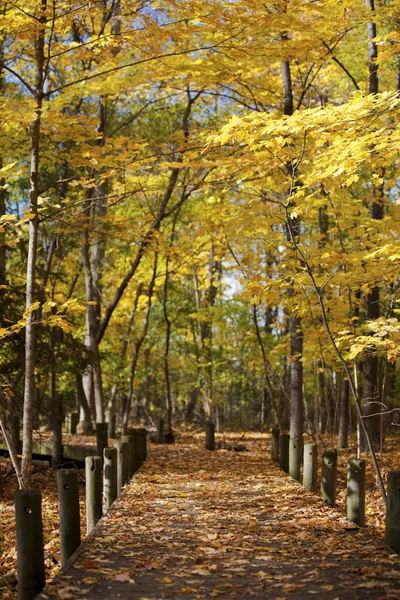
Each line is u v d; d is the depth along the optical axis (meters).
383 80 17.08
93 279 22.89
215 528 7.26
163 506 8.65
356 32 16.33
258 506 8.66
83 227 11.23
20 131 10.91
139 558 5.92
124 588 5.01
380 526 9.59
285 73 13.89
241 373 27.39
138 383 28.70
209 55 11.48
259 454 17.14
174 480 11.33
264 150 9.62
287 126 8.02
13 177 13.90
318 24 11.16
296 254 10.70
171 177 17.33
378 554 5.99
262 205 11.09
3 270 13.16
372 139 7.84
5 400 13.10
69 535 6.62
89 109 19.19
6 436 9.73
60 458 14.87
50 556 8.08
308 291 11.59
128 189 18.02
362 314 16.23
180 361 30.47
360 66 17.03
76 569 5.52
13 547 8.89
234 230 11.87
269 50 10.74
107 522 7.54
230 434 24.92
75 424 20.09
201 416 33.16
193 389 30.97
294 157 10.23
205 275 28.25
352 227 10.85
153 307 27.39
